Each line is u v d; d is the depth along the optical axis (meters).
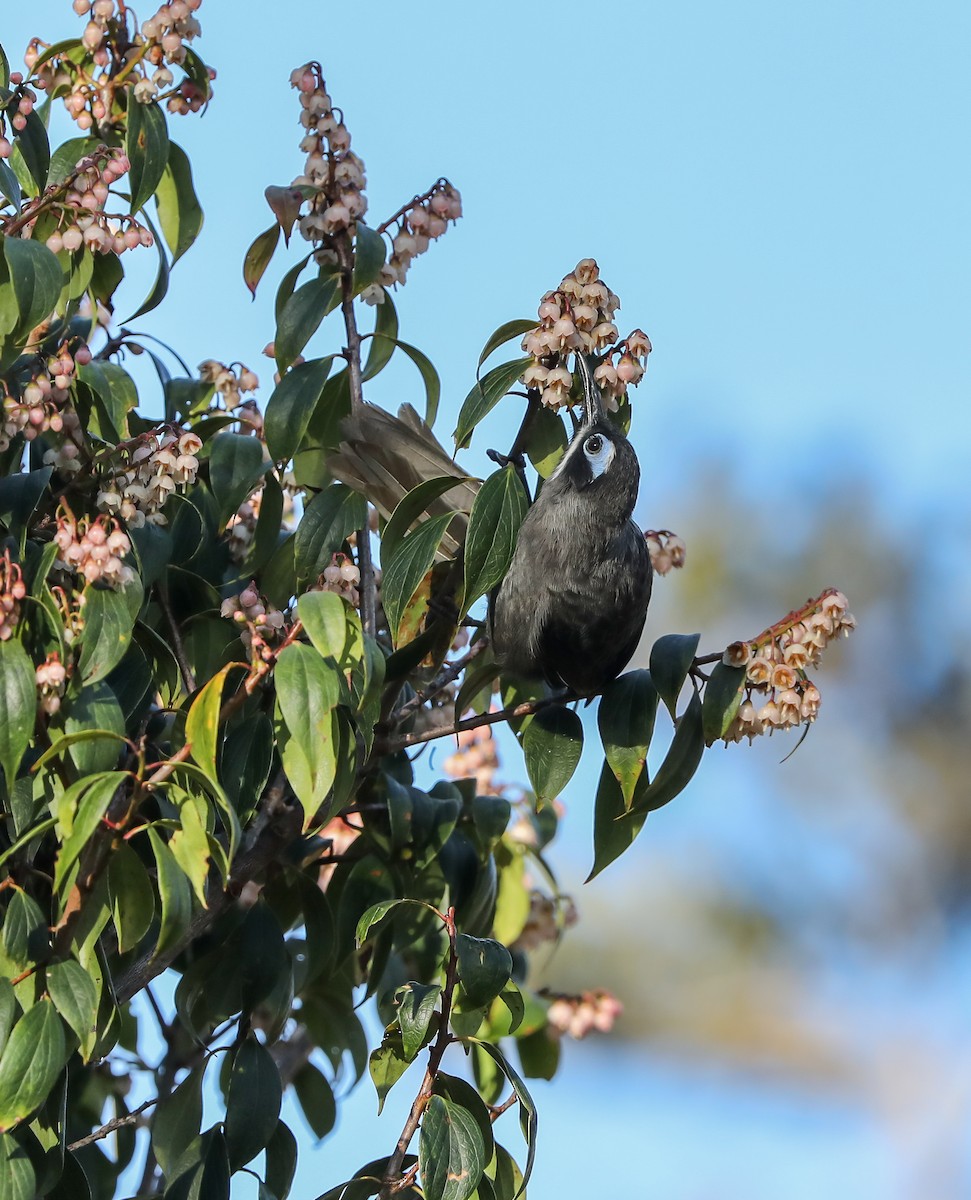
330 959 6.46
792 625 6.06
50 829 5.62
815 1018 16.72
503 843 7.73
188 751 5.08
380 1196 5.50
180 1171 5.77
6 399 5.78
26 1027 4.94
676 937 16.80
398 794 6.54
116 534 5.29
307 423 6.55
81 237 6.04
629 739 6.26
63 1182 5.65
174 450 5.74
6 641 5.07
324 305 6.61
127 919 5.23
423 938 7.05
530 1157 5.48
